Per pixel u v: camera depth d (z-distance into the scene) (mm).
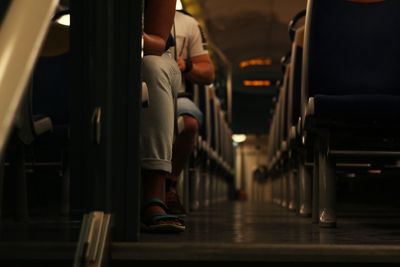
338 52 2873
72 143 1719
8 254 1438
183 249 1605
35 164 2686
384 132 2879
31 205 2588
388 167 3754
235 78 16922
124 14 1724
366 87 2871
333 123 2701
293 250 1593
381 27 2883
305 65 2879
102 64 1655
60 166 2686
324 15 2865
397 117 2582
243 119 17812
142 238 2016
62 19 1980
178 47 3850
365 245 1607
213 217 4324
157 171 2301
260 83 16875
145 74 2264
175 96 2424
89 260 1441
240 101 17703
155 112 2264
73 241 1550
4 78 685
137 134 1691
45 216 2369
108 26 1669
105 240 1533
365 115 2586
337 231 2570
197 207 5898
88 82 1696
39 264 1473
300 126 3201
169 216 2314
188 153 3377
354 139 3076
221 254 1600
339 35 2867
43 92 2848
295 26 4203
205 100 5641
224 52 15898
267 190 20266
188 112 3326
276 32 14609
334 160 2840
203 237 2094
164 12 2355
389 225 3148
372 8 2895
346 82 2865
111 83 1690
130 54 1717
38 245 1471
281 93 6035
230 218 4137
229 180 14594
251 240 1933
